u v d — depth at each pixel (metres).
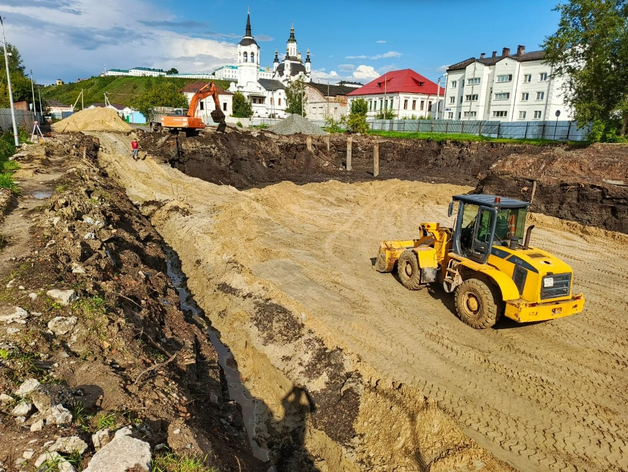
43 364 5.86
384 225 18.88
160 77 124.25
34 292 7.43
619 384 7.69
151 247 14.59
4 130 29.16
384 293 11.40
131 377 6.11
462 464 6.00
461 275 10.05
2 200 13.10
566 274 8.49
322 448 7.11
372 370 7.95
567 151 24.88
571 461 6.03
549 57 30.61
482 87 53.22
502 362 8.30
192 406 6.43
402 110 64.12
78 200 13.70
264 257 13.82
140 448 4.15
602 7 27.17
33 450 4.19
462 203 9.98
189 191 22.08
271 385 8.79
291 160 35.38
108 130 35.81
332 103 76.19
